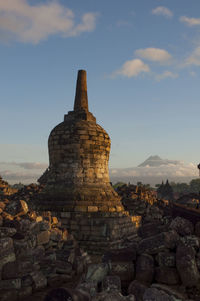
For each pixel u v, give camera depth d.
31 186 33.88
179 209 11.64
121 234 21.78
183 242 9.49
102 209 23.05
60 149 24.73
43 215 15.59
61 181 24.28
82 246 20.78
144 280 9.24
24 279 10.91
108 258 10.09
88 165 24.33
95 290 8.62
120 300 7.66
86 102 27.28
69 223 21.72
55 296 7.01
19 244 11.64
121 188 32.03
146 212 28.09
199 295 8.42
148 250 9.59
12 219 12.72
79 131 24.30
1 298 9.88
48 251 13.02
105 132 25.91
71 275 12.75
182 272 8.80
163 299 7.69
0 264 10.56
